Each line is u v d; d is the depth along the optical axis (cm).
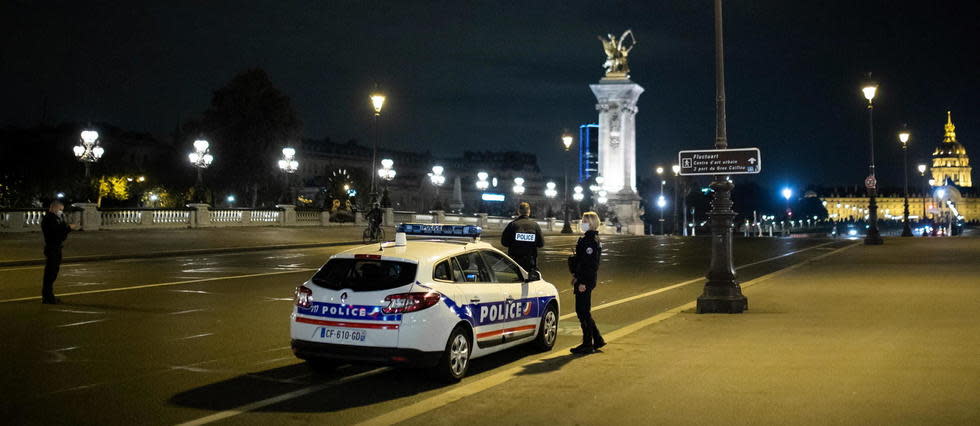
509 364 1034
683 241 5291
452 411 766
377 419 739
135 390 875
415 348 864
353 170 11688
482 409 772
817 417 715
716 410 750
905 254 3250
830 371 919
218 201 8456
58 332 1259
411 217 6556
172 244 3506
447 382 910
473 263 997
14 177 8612
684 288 2138
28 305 1577
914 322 1323
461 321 921
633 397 811
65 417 760
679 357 1035
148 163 11525
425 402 805
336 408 801
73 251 3002
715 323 1355
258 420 754
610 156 9425
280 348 1141
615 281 2355
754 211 16050
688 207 14862
